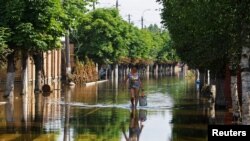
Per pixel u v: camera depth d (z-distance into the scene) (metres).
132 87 41.78
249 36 22.02
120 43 99.19
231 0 21.55
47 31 45.44
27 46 44.84
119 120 33.16
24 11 44.00
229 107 37.56
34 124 30.30
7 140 24.52
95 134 26.80
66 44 78.69
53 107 41.12
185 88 76.31
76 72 84.38
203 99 52.47
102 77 114.00
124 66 138.25
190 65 44.62
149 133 27.41
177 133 27.36
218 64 38.22
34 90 57.66
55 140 24.59
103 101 48.31
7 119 32.50
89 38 95.38
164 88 76.38
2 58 43.22
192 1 25.28
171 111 39.41
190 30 32.62
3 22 43.59
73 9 55.06
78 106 42.56
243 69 22.97
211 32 25.94
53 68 88.25
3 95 50.19
